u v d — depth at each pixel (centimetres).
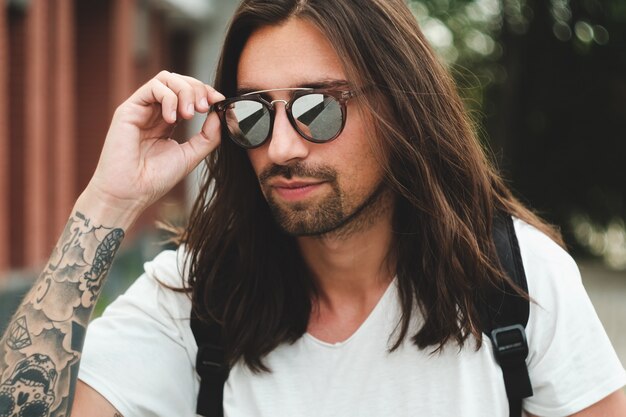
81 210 192
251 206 207
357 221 194
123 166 192
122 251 1033
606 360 188
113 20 1187
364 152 191
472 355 186
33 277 757
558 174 2041
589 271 1677
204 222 210
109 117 1188
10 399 179
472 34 2312
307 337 195
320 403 191
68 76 962
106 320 203
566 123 2061
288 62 187
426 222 195
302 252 200
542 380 187
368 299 197
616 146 2031
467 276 188
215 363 196
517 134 2048
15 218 817
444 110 204
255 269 200
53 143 920
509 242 195
